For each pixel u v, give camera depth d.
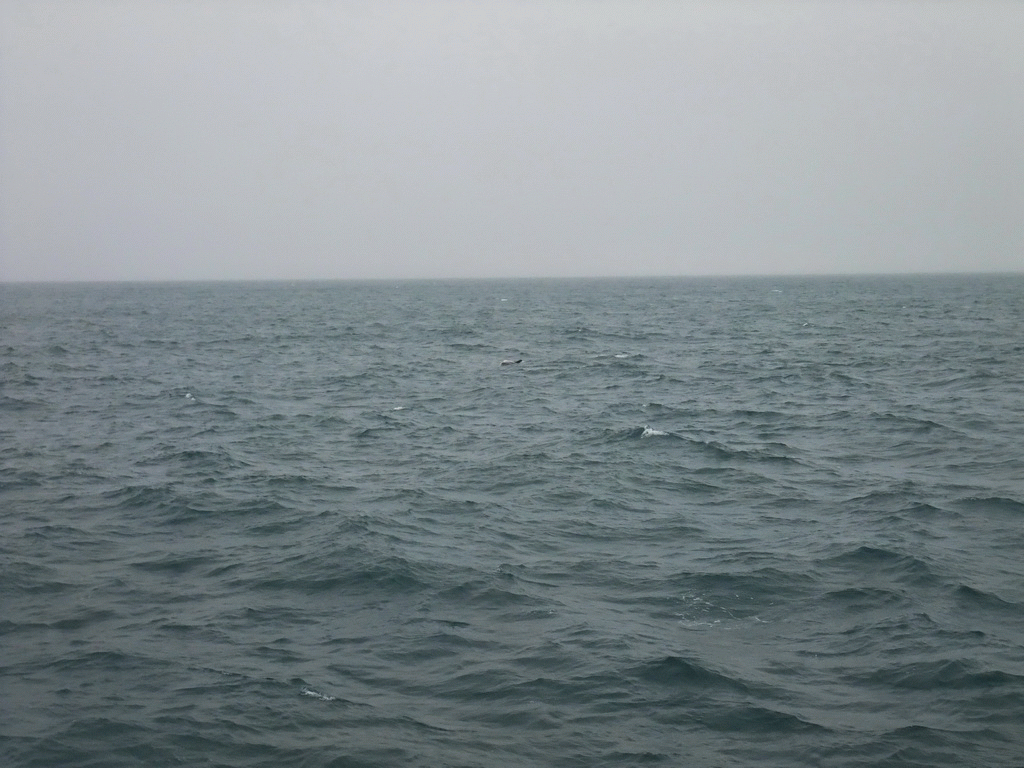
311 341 76.25
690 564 17.80
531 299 174.38
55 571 17.59
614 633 14.40
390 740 11.32
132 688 12.71
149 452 29.45
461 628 14.73
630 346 68.75
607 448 29.44
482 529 20.50
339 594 16.25
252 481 25.11
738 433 32.12
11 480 25.34
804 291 199.38
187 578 17.19
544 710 12.03
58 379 49.31
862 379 46.50
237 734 11.51
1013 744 11.02
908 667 13.01
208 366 56.88
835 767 10.65
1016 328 78.81
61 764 10.88
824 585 16.39
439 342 74.38
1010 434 30.52
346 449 30.39
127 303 163.62
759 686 12.60
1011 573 16.83
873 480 24.48
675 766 10.74
